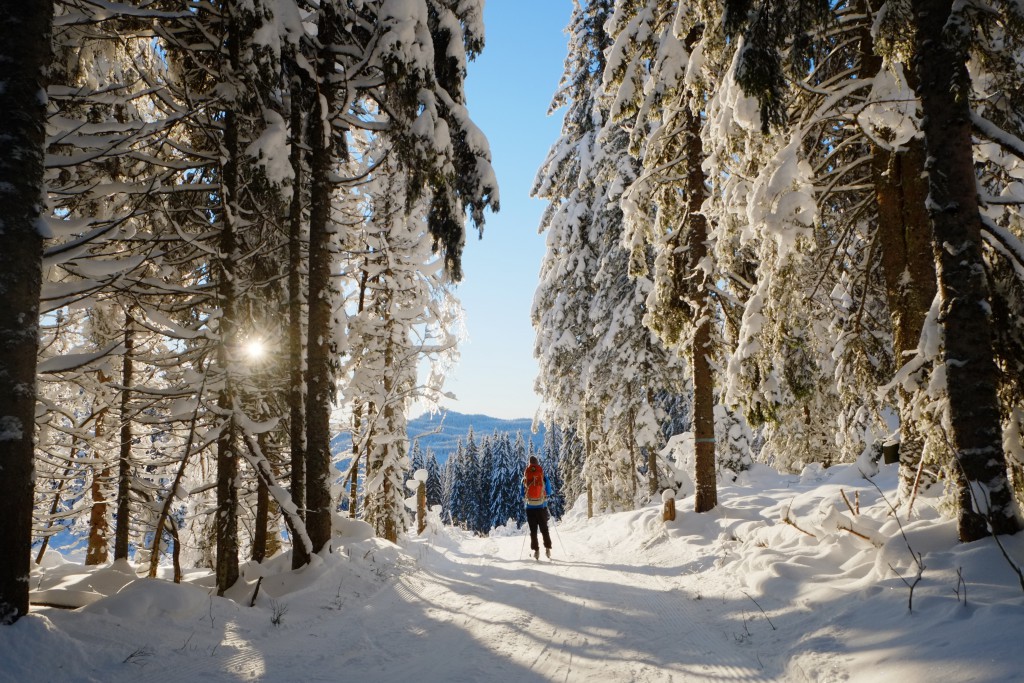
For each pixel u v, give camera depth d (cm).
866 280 961
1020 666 313
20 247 493
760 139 786
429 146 872
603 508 2319
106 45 923
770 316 890
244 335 980
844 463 1838
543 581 837
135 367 1156
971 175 555
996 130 545
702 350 1245
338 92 1066
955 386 541
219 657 486
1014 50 647
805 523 796
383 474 1603
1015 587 437
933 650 364
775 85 665
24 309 493
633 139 1254
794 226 715
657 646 486
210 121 849
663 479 2064
